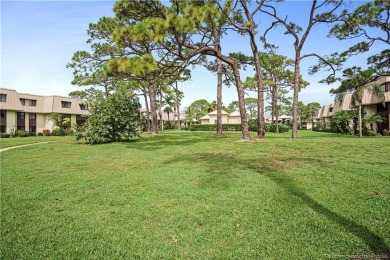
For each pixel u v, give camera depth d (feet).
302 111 188.65
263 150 29.09
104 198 13.65
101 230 9.96
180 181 16.55
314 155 24.79
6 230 10.03
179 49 26.86
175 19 23.99
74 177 18.70
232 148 31.65
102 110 46.73
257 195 13.37
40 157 29.17
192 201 12.78
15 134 101.65
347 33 47.75
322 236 9.01
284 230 9.56
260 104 41.37
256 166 20.54
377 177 15.92
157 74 27.02
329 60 49.47
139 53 28.07
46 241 9.17
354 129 82.33
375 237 8.80
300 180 15.81
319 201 12.23
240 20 43.21
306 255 7.95
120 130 47.83
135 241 9.08
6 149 39.19
